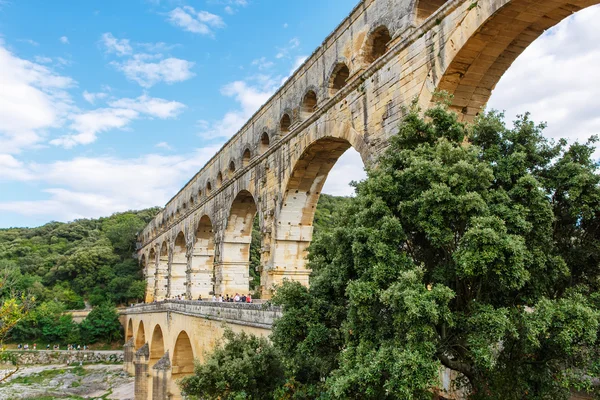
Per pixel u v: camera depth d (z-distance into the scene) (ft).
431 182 40.70
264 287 116.16
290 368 60.03
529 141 46.01
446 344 41.34
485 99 68.13
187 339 139.85
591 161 45.60
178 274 225.56
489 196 41.01
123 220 469.98
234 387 64.80
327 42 96.37
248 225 154.40
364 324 43.11
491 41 60.29
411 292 36.01
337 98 89.51
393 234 41.24
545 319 35.96
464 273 38.27
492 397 41.09
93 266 332.80
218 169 166.61
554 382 43.01
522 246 37.55
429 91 66.28
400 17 73.92
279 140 114.52
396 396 37.35
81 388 195.93
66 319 281.95
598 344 40.45
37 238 428.97
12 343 271.28
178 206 224.94
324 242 57.26
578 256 46.19
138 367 171.53
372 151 77.87
